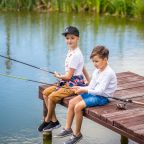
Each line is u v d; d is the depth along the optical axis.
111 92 6.25
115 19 17.47
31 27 15.47
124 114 5.97
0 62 11.36
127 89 7.09
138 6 17.52
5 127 7.50
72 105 6.26
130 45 13.30
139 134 5.32
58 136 6.36
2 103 8.55
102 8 18.48
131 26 16.14
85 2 18.77
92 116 6.08
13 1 18.52
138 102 6.18
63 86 6.63
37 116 7.95
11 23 16.06
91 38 14.04
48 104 6.70
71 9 18.70
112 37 14.25
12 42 13.46
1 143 6.95
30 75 10.28
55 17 17.44
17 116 7.94
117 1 18.06
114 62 11.48
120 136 7.20
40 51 12.50
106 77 6.13
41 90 7.16
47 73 10.45
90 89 6.23
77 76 6.57
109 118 5.82
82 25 16.02
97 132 7.35
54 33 14.61
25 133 7.30
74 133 6.27
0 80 9.89
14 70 10.67
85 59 11.59
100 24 16.33
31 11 18.47
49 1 18.84
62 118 7.82
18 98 8.82
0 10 18.45
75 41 6.49
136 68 10.95
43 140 7.04
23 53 12.30
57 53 12.28
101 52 6.07
